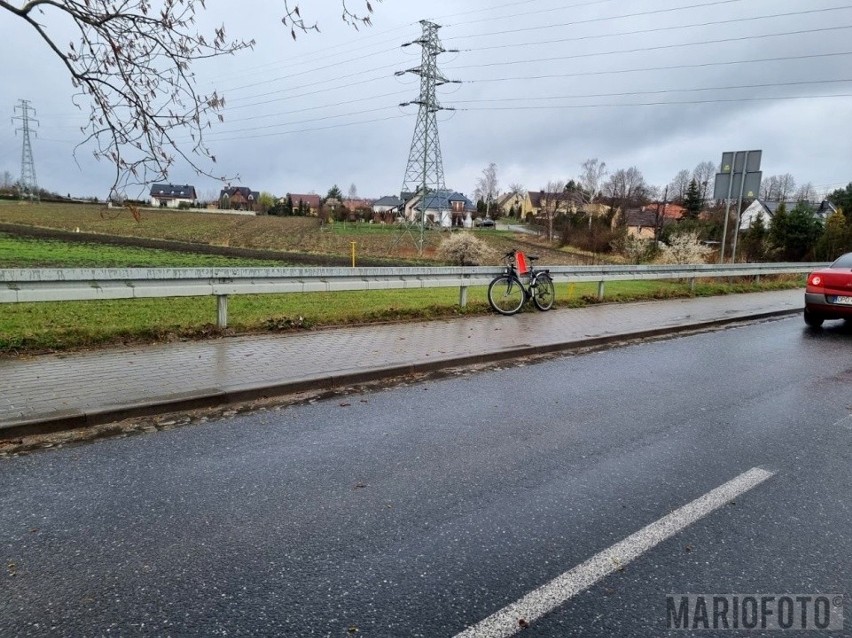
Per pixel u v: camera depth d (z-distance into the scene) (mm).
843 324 12047
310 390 6094
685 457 4496
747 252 28234
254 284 8273
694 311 12492
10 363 6219
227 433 4816
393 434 4887
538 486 3932
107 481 3865
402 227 60344
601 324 10352
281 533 3266
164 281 7449
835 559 3135
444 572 2926
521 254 11602
